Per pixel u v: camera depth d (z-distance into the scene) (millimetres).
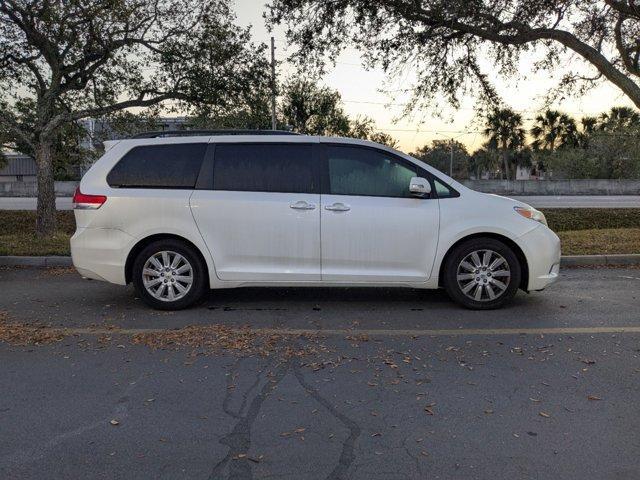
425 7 10125
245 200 6012
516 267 6051
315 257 6012
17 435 3367
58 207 22750
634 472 2945
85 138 14039
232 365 4496
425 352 4785
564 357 4648
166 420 3557
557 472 2949
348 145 6133
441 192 6082
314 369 4402
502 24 9875
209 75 11906
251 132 6301
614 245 10336
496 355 4703
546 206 24016
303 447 3219
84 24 10930
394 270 6043
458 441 3277
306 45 11133
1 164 35688
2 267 9289
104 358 4672
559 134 51969
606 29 10711
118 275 6137
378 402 3805
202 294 6219
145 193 6082
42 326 5609
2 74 12109
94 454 3148
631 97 10039
